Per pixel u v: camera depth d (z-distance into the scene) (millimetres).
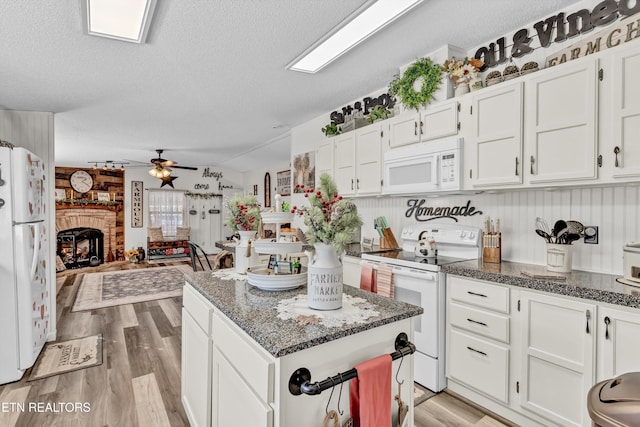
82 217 8508
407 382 1388
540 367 1839
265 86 3285
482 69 2555
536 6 2096
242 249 2059
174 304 4652
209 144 6160
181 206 9805
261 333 1114
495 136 2207
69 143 5906
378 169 3154
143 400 2283
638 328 1480
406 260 2604
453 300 2303
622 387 742
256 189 9445
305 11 2043
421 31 2363
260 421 1053
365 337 1230
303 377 1062
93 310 4375
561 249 2025
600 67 1750
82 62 2656
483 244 2523
